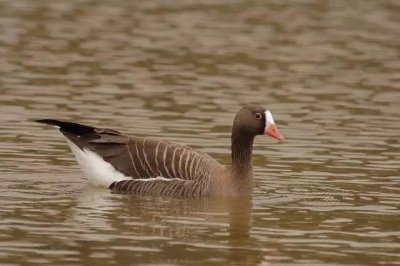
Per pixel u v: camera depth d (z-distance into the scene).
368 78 27.94
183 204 16.77
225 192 17.23
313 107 24.30
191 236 14.79
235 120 17.69
